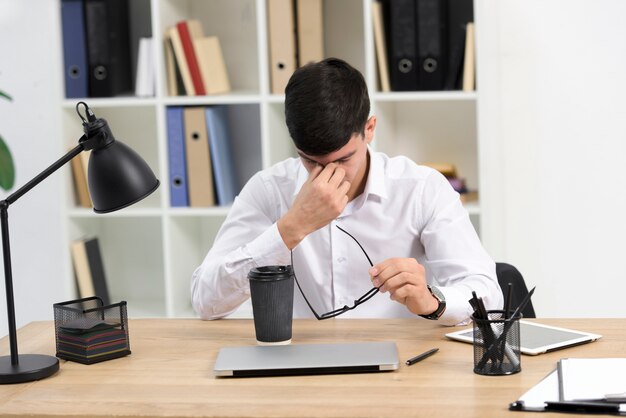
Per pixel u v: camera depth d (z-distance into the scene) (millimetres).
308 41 3199
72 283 3410
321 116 1847
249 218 2277
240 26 3525
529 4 3303
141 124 3660
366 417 1391
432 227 2186
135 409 1472
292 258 2256
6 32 3473
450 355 1712
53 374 1688
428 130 3461
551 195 3383
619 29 3268
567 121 3338
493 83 3270
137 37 3547
